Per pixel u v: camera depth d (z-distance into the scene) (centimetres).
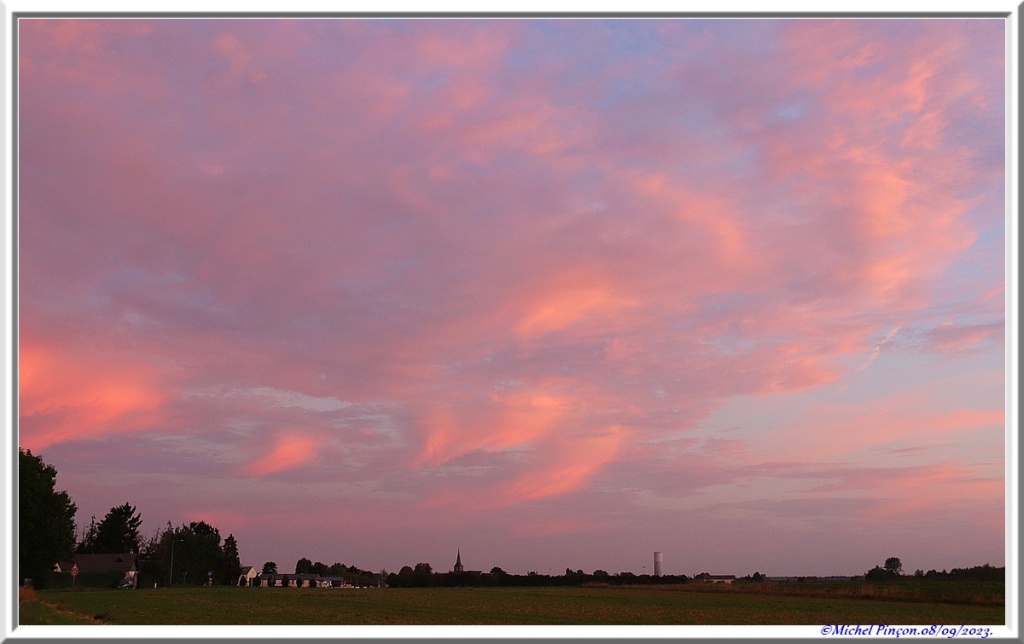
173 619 5297
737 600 8131
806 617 5403
